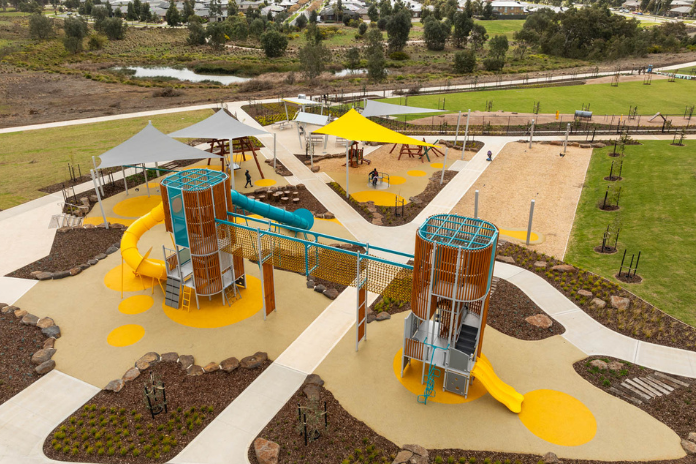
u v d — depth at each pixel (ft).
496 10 540.11
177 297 61.05
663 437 41.22
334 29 454.40
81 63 298.97
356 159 120.67
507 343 54.13
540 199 99.25
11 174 112.47
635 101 192.75
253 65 305.12
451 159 127.65
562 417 43.78
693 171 108.37
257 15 486.79
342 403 45.68
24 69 258.37
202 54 341.82
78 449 40.57
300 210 70.74
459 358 44.62
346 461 38.91
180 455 39.91
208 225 56.54
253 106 188.55
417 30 472.85
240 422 43.34
